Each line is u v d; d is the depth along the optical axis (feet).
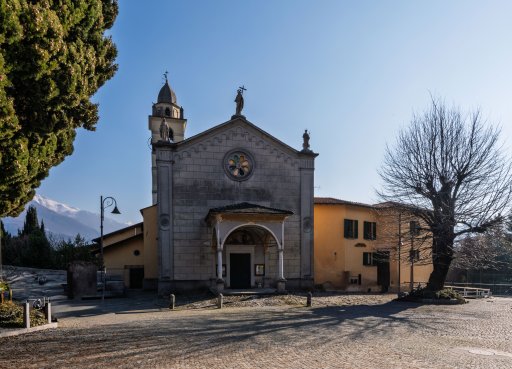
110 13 52.21
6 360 32.73
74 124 49.19
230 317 59.52
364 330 48.37
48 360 32.63
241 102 100.68
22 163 39.40
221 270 87.20
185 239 93.30
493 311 69.21
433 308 73.00
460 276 140.05
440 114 88.89
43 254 164.25
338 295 95.86
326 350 37.19
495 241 87.04
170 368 30.55
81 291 93.45
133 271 116.88
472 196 83.97
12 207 43.52
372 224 119.03
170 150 94.43
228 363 32.19
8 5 33.37
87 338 42.09
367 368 31.55
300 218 101.09
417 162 88.58
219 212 86.69
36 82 38.32
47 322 51.37
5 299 60.39
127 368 30.35
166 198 93.09
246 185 98.68
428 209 86.99
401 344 40.63
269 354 35.27
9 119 35.83
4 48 34.78
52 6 39.91
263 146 100.83
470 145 84.84
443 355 36.27
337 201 115.65
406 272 123.24
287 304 78.79
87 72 45.70
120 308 76.23
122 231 128.98
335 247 111.24
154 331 46.42
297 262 99.76
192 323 53.06
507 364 33.58
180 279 91.86
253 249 97.60
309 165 103.40
